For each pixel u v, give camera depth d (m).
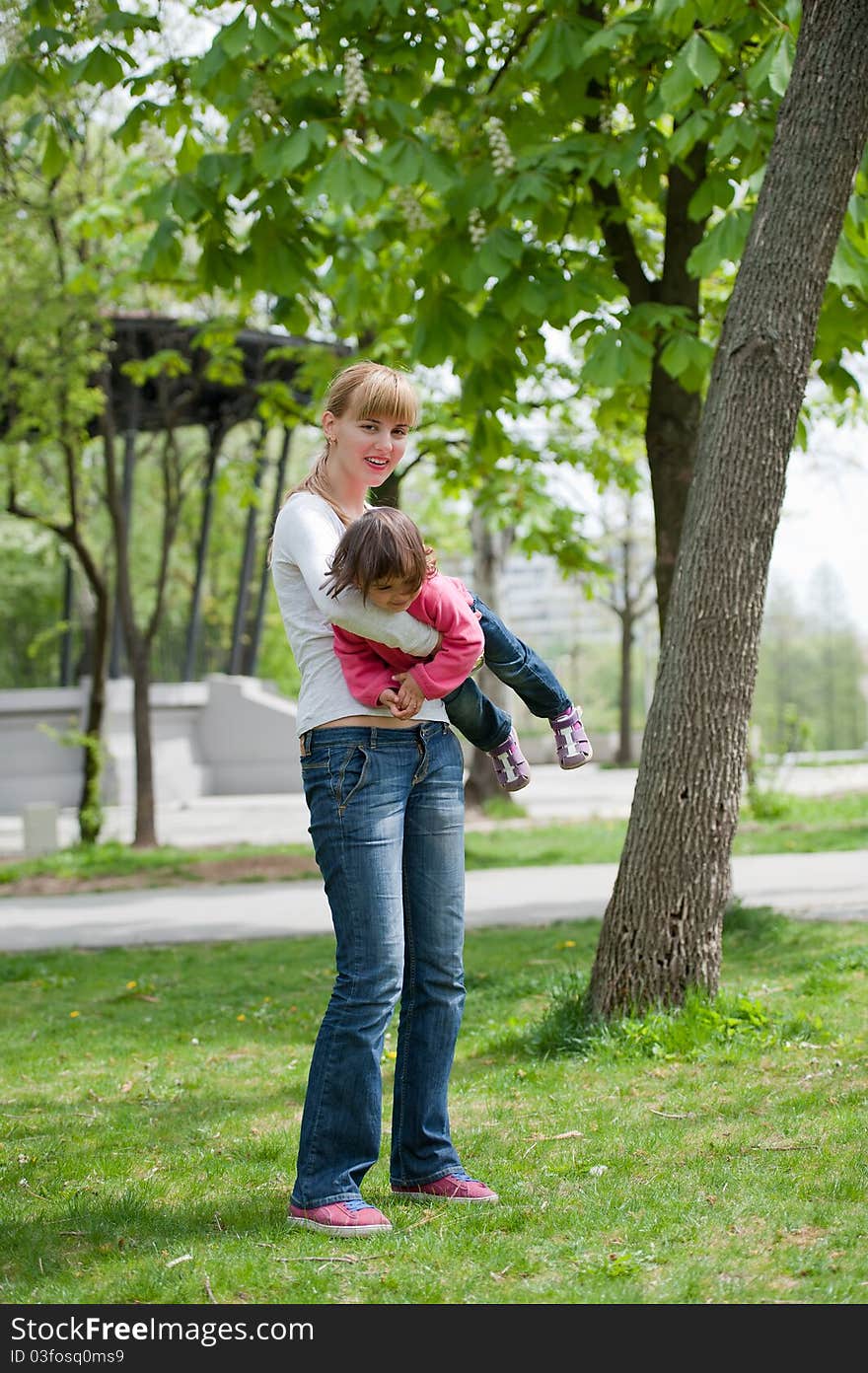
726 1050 4.73
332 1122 2.97
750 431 4.99
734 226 5.74
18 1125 4.29
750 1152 3.50
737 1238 2.82
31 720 26.39
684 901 5.13
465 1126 4.00
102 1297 2.62
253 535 30.08
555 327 6.15
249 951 8.93
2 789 26.11
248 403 23.25
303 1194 2.98
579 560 13.16
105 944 9.63
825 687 49.78
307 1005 6.71
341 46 6.45
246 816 23.80
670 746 5.12
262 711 29.91
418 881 3.11
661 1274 2.64
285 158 5.75
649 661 39.94
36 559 31.83
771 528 5.07
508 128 6.80
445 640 2.89
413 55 6.45
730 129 5.72
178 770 28.25
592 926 8.91
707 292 10.07
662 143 6.26
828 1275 2.58
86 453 20.31
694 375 6.29
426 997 3.16
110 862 15.29
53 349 14.88
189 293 12.13
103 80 6.09
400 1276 2.66
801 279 4.94
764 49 5.54
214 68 5.98
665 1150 3.59
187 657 29.55
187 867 14.61
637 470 12.94
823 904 9.22
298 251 6.57
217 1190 3.43
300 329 7.10
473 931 9.10
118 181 11.12
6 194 13.34
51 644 35.78
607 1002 5.19
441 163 6.00
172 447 18.02
